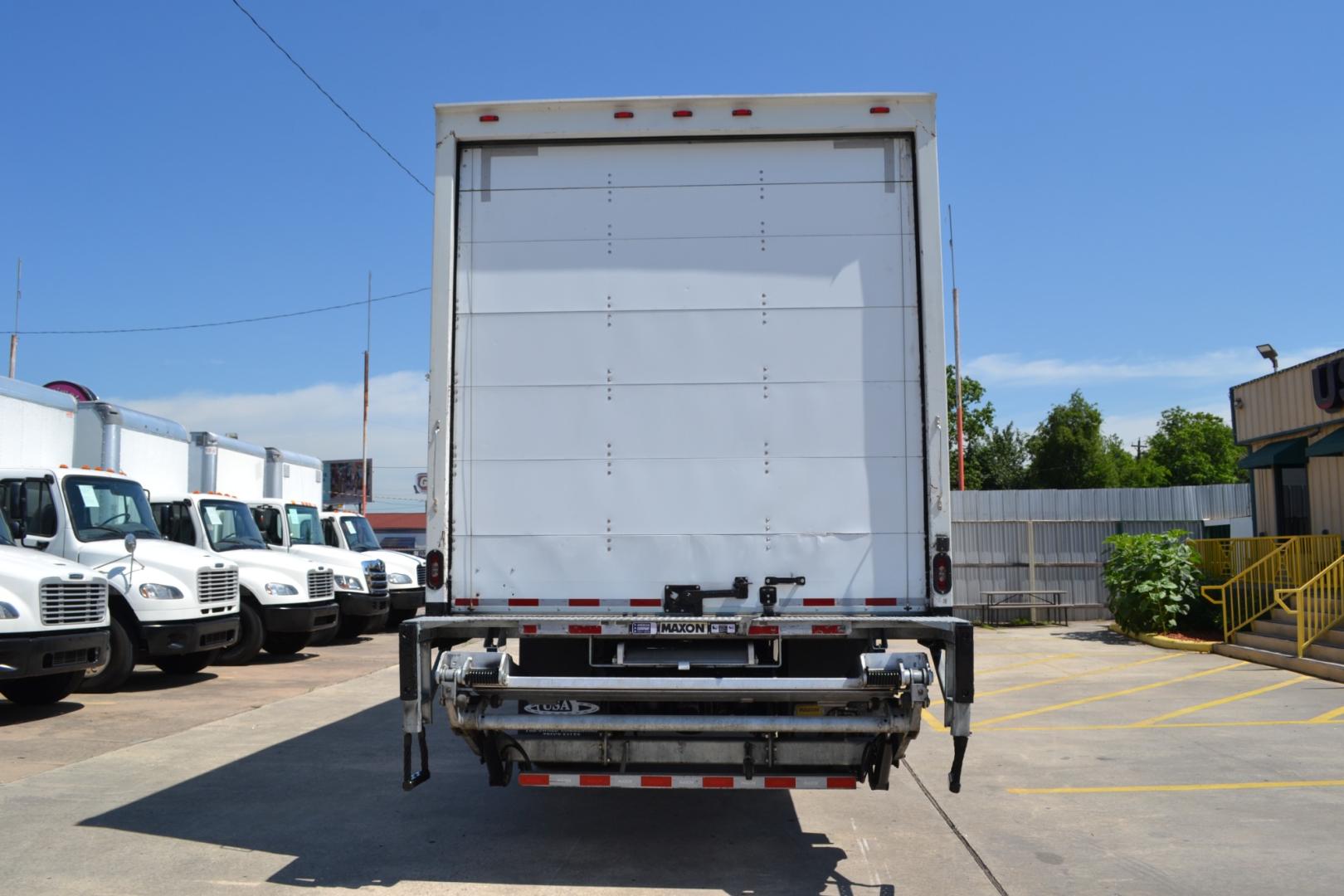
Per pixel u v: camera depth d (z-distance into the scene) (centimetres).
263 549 1617
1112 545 2061
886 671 543
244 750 879
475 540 596
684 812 693
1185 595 1739
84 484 1251
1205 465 7762
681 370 600
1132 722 1024
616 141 614
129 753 861
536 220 611
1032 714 1074
